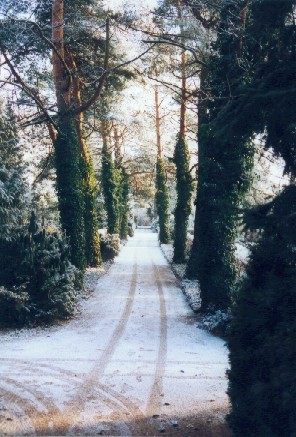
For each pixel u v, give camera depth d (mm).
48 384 8578
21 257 14711
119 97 27922
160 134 44406
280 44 5699
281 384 4301
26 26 18781
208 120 14805
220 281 15125
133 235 63188
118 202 45906
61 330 13688
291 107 5105
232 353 5605
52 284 14805
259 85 5312
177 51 22391
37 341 12305
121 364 10086
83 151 26625
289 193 5242
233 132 5688
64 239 17578
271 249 5211
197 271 15828
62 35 20172
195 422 6965
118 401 7770
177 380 9023
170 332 13469
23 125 20578
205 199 15227
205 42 16000
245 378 5402
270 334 4824
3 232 16094
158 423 6875
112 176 39625
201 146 15516
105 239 33562
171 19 18438
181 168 29031
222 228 14922
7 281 14633
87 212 27516
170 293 20281
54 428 6551
